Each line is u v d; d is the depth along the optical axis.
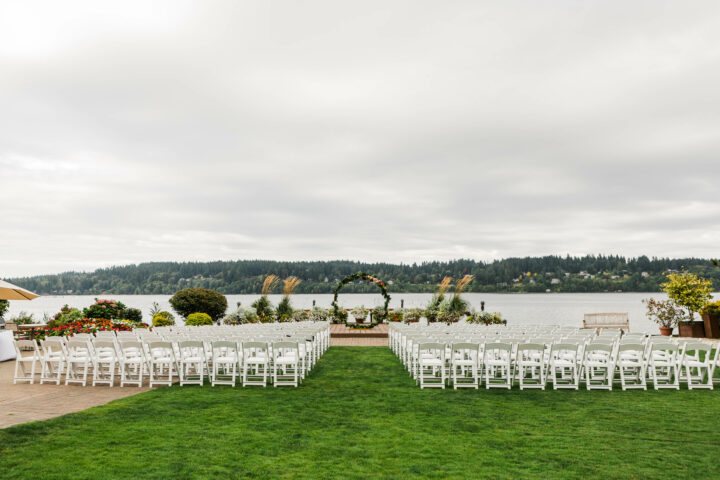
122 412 7.09
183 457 5.07
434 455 5.18
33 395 8.41
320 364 12.73
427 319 23.25
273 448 5.39
